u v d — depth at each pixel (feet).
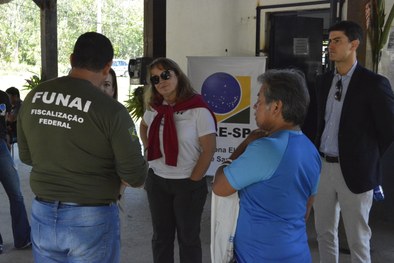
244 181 5.85
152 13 21.22
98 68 6.73
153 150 9.60
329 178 9.80
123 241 13.92
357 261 9.62
